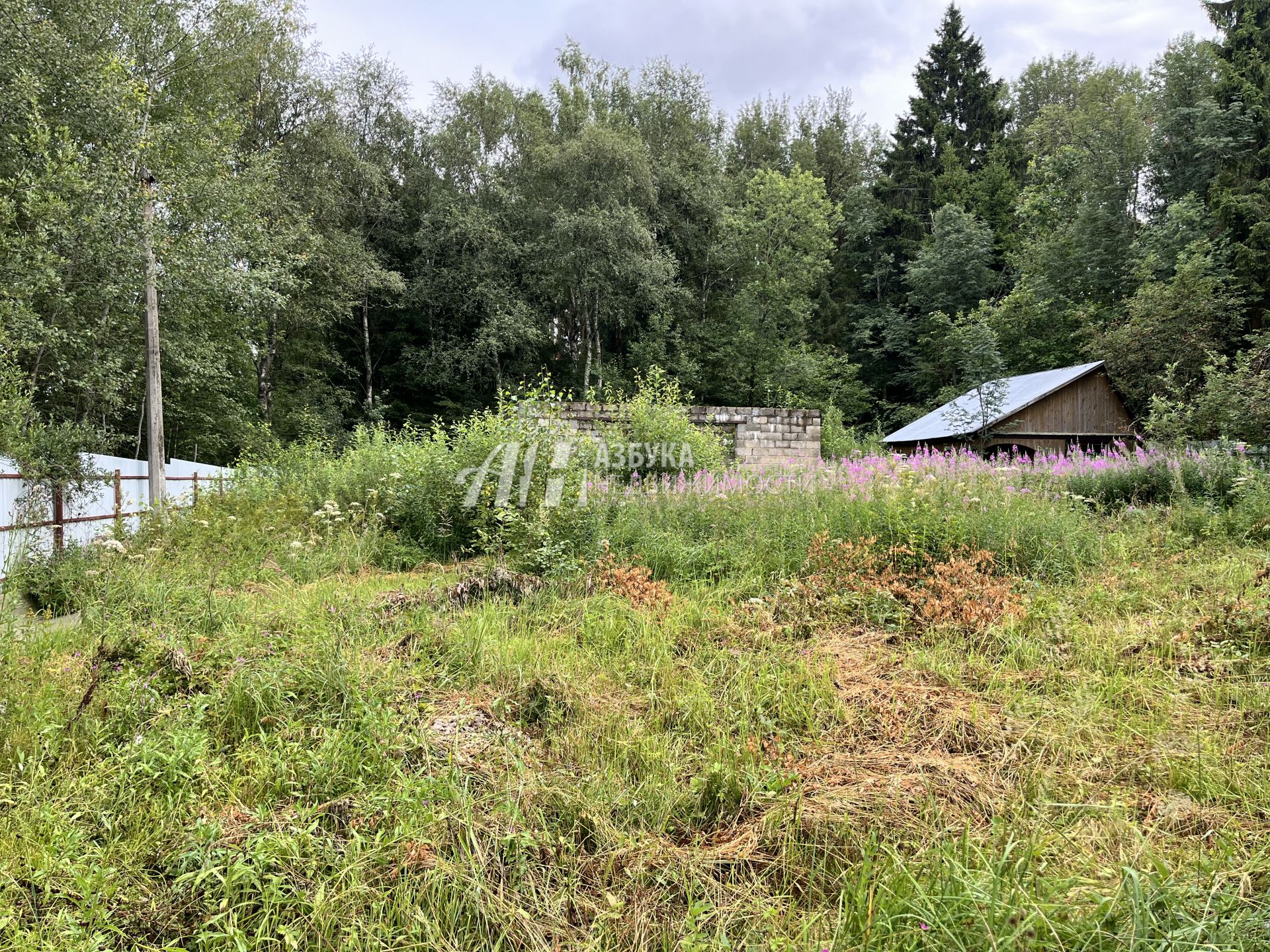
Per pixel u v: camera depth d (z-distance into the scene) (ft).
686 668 11.42
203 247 34.83
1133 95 85.51
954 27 119.14
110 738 8.48
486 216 75.82
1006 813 7.18
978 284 89.45
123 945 5.31
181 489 33.58
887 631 13.34
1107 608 13.82
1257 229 57.16
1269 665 10.53
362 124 74.69
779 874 6.52
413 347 79.61
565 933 5.71
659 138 89.76
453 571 20.63
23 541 18.67
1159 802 7.46
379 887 5.90
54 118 29.73
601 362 80.79
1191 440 31.94
